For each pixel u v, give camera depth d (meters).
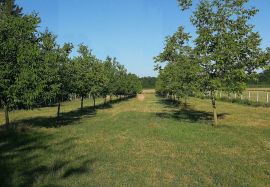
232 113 32.16
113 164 12.08
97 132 20.16
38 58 19.84
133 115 30.86
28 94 18.28
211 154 13.62
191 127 21.36
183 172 11.05
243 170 11.27
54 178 10.38
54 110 41.03
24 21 19.27
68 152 14.17
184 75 20.91
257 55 19.70
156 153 13.86
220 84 19.72
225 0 19.80
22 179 10.30
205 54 20.23
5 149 15.08
